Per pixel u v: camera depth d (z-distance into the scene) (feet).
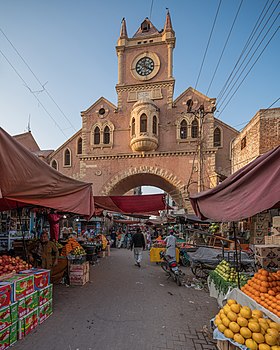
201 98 77.15
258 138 40.93
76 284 24.00
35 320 13.96
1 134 11.17
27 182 12.81
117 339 12.60
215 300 19.80
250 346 8.54
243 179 10.69
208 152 72.79
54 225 36.47
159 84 80.48
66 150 88.28
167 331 13.69
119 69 84.64
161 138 77.87
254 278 13.38
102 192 78.13
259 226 40.96
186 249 37.47
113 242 71.10
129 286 23.98
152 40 84.53
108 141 81.97
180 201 74.43
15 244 28.96
